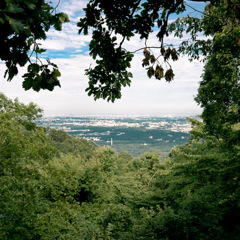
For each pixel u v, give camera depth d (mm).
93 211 11781
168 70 2160
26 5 1259
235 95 6281
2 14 1176
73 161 14594
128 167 23656
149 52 2227
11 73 1520
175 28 6109
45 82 1545
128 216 7621
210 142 9125
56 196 10742
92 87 2693
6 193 7285
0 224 6004
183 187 8484
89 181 13250
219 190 6695
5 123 10750
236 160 6918
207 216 4750
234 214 4723
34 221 6906
